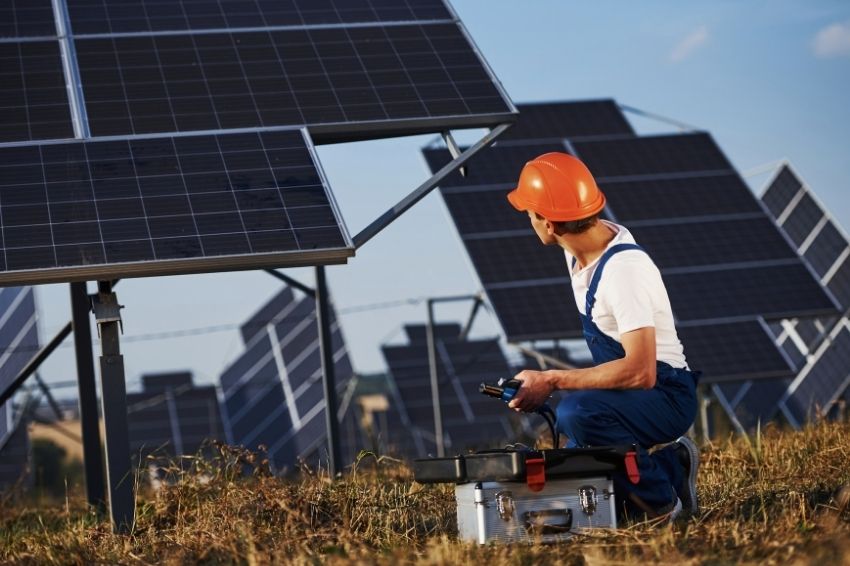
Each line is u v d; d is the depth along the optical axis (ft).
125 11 32.99
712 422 71.20
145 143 27.76
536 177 19.54
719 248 80.12
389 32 33.76
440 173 29.01
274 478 25.11
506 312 71.15
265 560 17.17
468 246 76.02
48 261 23.54
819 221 93.97
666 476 19.42
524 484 17.95
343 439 86.84
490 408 105.19
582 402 19.21
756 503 20.57
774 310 75.10
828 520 16.99
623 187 83.71
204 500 25.75
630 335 18.57
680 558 15.49
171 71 30.83
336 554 17.38
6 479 73.10
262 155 27.76
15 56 30.71
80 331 36.40
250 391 95.14
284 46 32.60
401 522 21.16
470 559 16.05
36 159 26.73
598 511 18.20
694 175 85.51
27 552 21.75
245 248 24.50
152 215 25.22
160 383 103.86
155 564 19.12
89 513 33.14
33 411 73.87
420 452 100.99
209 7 33.96
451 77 31.91
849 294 86.84
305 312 96.07
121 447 24.25
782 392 86.94
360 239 26.23
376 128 29.60
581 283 19.49
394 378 108.47
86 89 29.60
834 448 27.96
